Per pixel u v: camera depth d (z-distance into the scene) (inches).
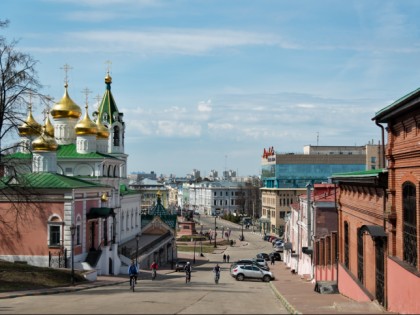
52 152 2454.5
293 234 3203.7
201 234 5713.6
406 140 926.4
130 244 3233.3
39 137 2422.5
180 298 1339.8
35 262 2137.1
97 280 2052.2
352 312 968.3
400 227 970.7
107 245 2397.9
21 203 2068.2
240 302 1258.0
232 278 2546.8
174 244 4074.8
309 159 6368.1
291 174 6328.7
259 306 1163.9
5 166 1860.2
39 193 2110.0
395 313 940.6
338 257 1533.0
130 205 3545.8
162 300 1267.2
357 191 1295.5
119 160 3110.2
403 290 920.3
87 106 2957.7
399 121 970.7
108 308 1046.4
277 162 6323.8
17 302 1247.5
